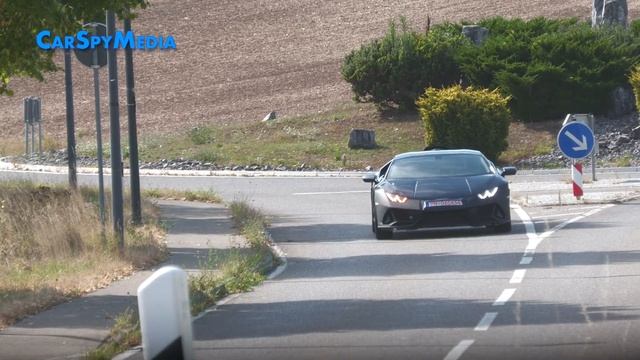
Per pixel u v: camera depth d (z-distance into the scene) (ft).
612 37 410.31
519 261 155.84
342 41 593.42
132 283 142.72
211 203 274.77
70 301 128.36
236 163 387.14
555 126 395.14
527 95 399.03
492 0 633.20
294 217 243.81
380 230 192.95
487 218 189.06
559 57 401.49
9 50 136.67
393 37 438.40
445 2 645.10
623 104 395.75
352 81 440.45
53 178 356.38
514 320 111.45
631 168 337.52
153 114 498.69
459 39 434.71
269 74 549.13
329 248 185.78
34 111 418.92
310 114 453.99
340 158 387.75
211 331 112.27
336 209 260.01
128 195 261.44
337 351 99.14
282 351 100.22
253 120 462.19
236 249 168.55
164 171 375.86
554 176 325.21
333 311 121.70
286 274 155.22
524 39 416.26
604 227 193.36
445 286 136.26
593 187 278.26
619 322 107.76
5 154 443.32
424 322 112.27
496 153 369.30
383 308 122.11
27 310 120.16
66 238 168.76
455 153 206.28
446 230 204.85
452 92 371.56
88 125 497.46
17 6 128.67
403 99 433.89
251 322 116.67
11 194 226.38
